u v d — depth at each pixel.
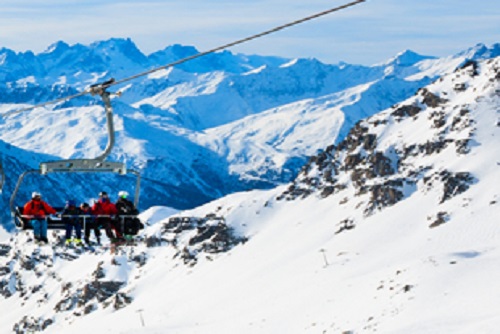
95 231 38.00
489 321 100.31
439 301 131.25
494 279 134.00
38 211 36.81
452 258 154.25
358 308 146.00
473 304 122.50
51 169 30.23
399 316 130.50
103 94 27.45
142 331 193.12
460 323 110.38
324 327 145.38
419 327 113.25
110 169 31.22
